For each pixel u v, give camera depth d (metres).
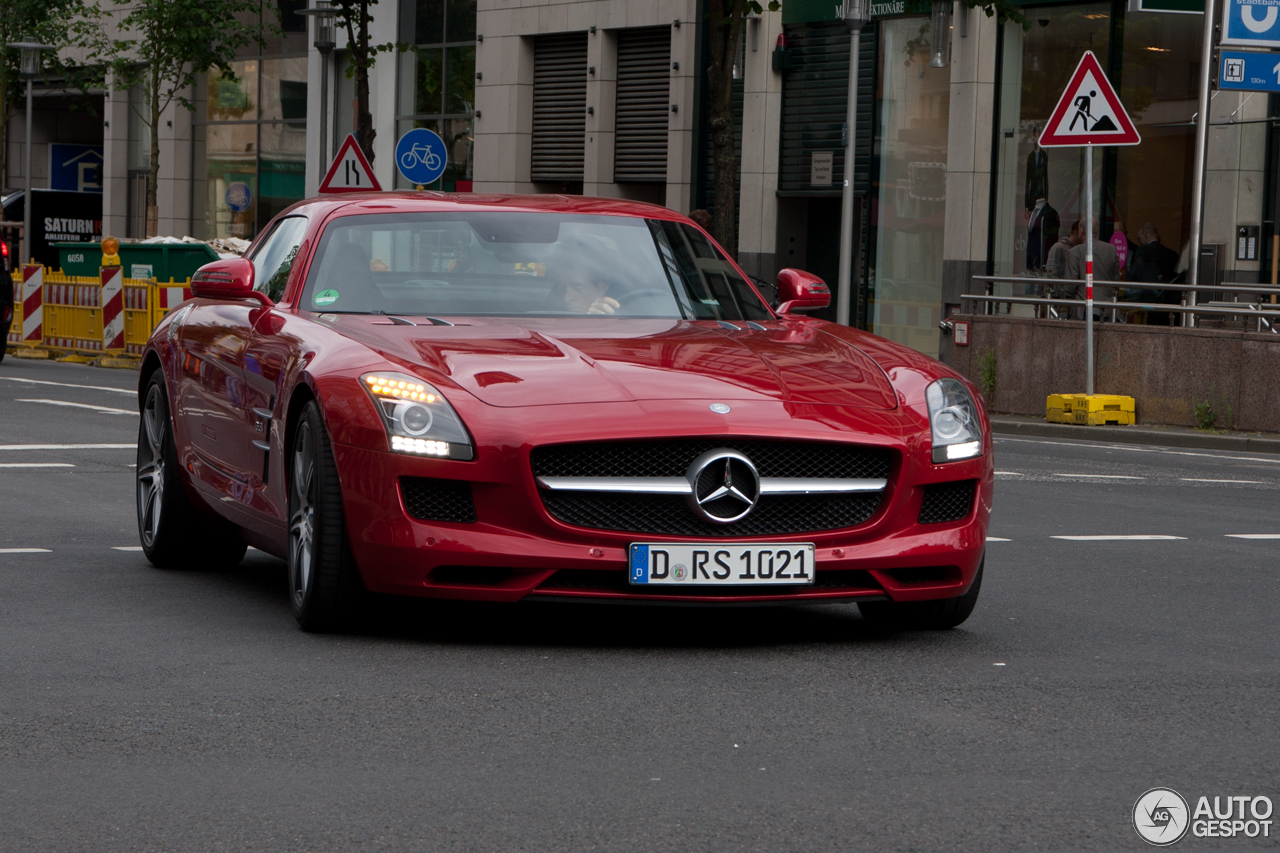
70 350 31.61
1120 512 12.19
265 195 44.03
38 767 5.02
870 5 27.22
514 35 34.69
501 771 4.99
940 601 7.20
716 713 5.72
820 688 6.13
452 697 5.92
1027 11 26.03
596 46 32.84
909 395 7.01
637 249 8.41
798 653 6.80
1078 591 8.55
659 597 6.55
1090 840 4.37
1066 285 21.97
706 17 30.94
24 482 12.59
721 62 24.44
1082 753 5.24
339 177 24.20
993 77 26.39
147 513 9.14
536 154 34.81
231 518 8.03
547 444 6.45
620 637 7.08
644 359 7.00
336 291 7.93
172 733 5.41
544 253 8.23
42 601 7.83
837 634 7.25
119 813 4.58
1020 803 4.69
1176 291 21.25
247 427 7.76
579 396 6.64
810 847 4.29
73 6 43.94
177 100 42.12
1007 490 13.55
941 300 27.44
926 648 6.96
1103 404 20.28
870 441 6.68
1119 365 20.75
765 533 6.65
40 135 56.62
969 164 26.53
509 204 8.59
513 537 6.50
